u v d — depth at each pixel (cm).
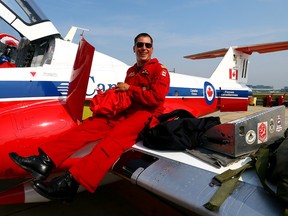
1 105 237
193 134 173
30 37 265
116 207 237
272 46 475
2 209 230
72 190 161
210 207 113
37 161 162
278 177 110
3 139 195
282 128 172
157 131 177
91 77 294
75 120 218
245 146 151
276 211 105
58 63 280
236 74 507
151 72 194
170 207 192
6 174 201
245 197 115
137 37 204
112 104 185
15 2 251
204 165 148
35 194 203
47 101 246
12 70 250
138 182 154
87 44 183
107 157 169
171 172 148
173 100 382
